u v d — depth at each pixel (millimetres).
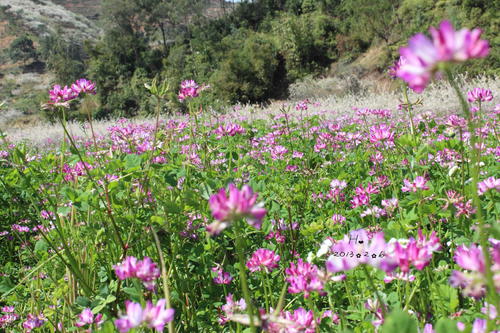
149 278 1640
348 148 6438
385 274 2105
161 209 2973
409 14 38906
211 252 2994
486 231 1320
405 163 3803
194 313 2605
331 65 42906
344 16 49594
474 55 909
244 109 15398
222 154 4910
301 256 3201
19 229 4188
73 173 3457
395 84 26922
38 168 3613
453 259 2398
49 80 84000
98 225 2857
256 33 60406
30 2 124438
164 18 77688
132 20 78500
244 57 43250
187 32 80500
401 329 1056
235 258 3258
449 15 32281
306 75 42531
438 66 934
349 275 2494
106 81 62719
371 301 1933
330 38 44938
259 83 43219
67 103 2727
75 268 2547
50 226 3596
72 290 2703
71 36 109375
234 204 1174
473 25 30406
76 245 2977
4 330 2998
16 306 3293
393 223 2494
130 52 66625
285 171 5328
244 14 70750
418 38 958
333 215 3305
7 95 77438
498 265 1089
